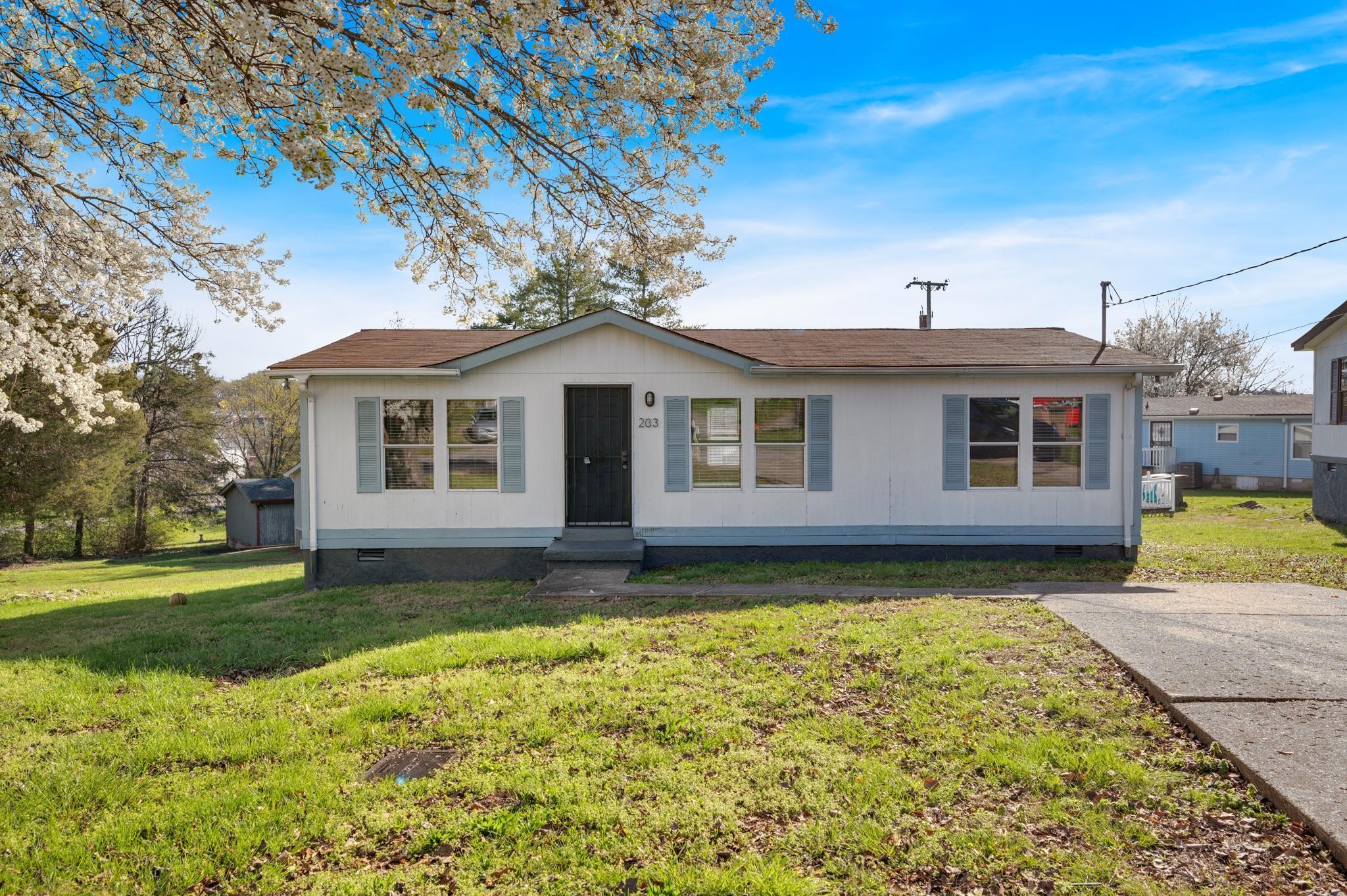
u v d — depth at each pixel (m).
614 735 4.44
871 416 11.11
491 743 4.38
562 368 11.02
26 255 6.53
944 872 3.07
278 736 4.53
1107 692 4.76
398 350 11.96
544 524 11.07
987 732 4.28
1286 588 8.55
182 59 4.70
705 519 11.12
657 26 4.55
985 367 10.77
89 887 3.15
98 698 5.36
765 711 4.72
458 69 4.29
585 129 4.95
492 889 3.07
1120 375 11.02
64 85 5.09
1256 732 3.95
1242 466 27.66
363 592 9.97
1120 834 3.27
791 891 2.96
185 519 37.16
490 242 5.31
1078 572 10.15
